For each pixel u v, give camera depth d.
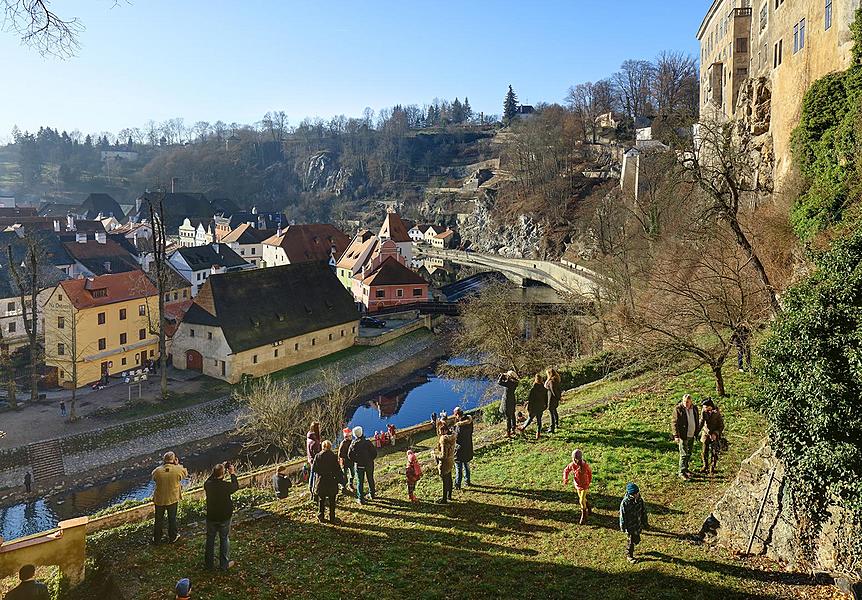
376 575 14.49
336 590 13.84
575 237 113.75
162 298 51.50
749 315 24.84
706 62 77.56
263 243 113.62
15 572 13.71
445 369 58.16
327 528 17.25
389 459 29.72
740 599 12.31
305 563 15.13
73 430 44.88
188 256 91.38
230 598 13.46
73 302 53.84
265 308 62.00
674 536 15.19
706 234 29.56
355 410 53.97
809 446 12.35
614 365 33.72
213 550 14.67
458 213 173.50
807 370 12.12
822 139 32.03
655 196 49.91
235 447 45.09
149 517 20.28
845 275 12.09
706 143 36.38
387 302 86.81
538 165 136.12
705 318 25.41
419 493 19.72
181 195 173.50
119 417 47.47
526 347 47.69
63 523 14.35
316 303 67.88
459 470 19.56
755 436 20.80
